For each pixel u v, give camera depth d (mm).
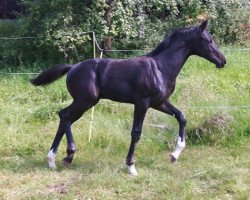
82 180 5828
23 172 6129
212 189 5695
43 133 7176
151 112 7309
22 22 9539
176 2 9758
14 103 8070
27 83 8734
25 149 6844
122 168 6168
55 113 7723
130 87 5953
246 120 7215
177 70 6066
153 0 9531
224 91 8297
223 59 6086
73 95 6090
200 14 9969
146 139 6941
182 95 7883
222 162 6371
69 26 9203
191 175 5996
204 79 8539
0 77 9008
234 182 5758
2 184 5789
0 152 6781
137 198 5508
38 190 5629
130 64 5977
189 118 7281
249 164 6277
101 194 5562
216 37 10273
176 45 6059
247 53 9852
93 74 6020
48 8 9281
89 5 9453
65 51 9344
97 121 7289
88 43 9398
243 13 10336
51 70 6199
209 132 7051
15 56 9664
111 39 9672
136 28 9555
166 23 9945
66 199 5445
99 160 6453
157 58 6039
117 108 7770
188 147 6949
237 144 6910
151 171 6117
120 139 6945
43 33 9211
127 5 9430
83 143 6910
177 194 5551
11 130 7109
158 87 5934
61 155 6645
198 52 6094
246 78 8805
